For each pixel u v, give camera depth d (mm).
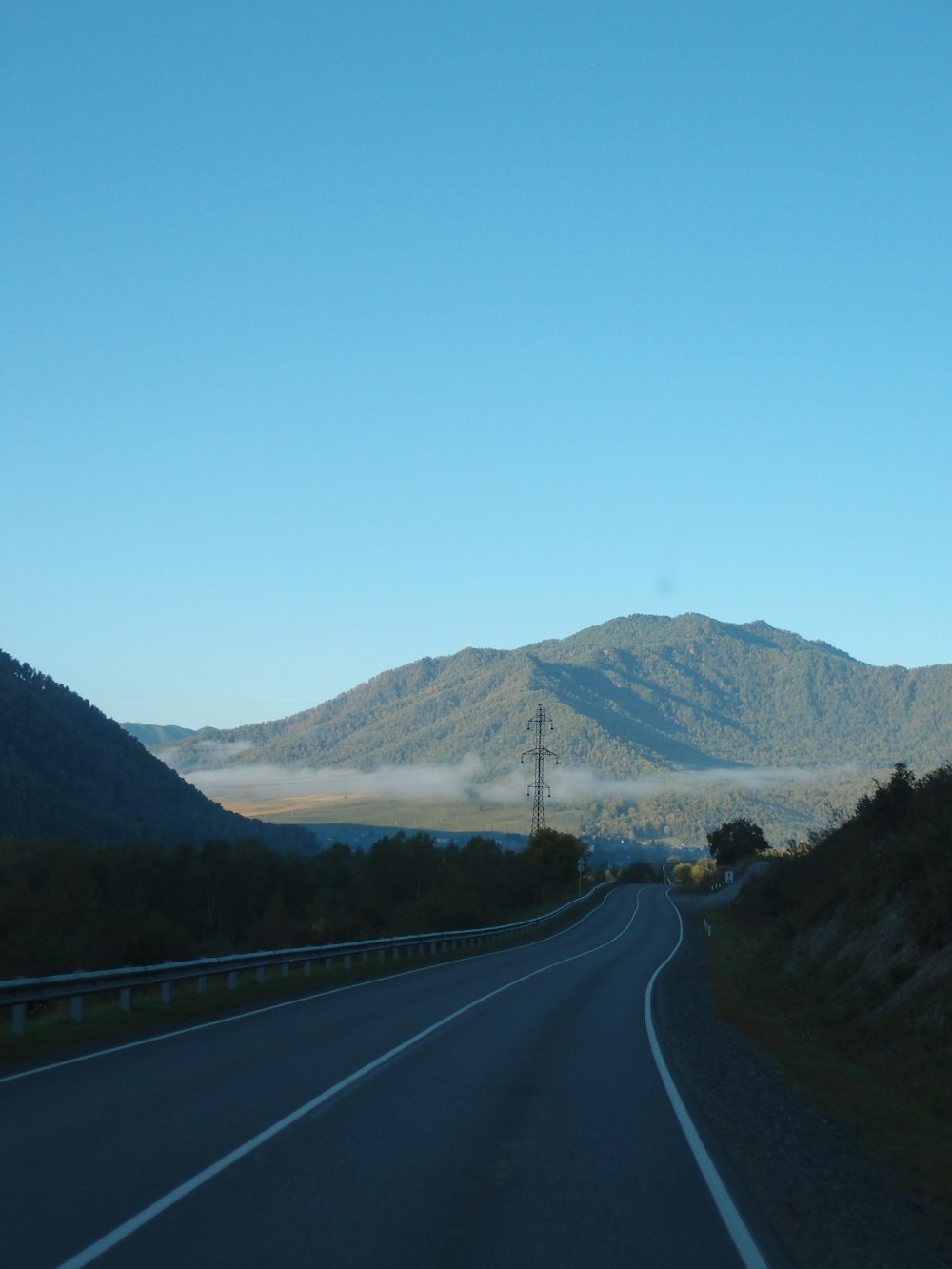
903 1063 14109
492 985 26391
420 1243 6105
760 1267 5887
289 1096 10625
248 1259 5738
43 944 46281
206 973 21219
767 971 30531
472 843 110000
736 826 122875
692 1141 9156
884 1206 7508
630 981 29562
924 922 18453
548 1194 7273
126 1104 10039
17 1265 5578
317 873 102312
